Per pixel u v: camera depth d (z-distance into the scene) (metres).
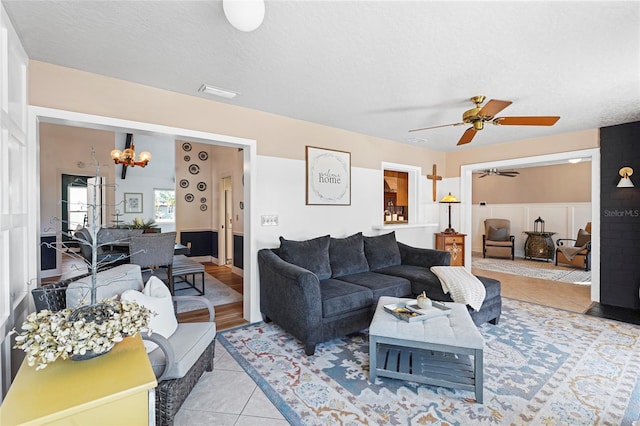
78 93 2.39
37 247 2.26
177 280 5.18
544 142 4.41
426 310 2.32
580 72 2.39
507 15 1.70
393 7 1.64
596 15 1.68
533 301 4.04
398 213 5.31
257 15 1.50
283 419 1.79
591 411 1.82
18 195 1.90
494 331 3.01
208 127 3.03
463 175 5.41
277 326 3.20
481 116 2.69
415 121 3.77
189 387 1.85
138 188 9.66
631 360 2.43
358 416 1.80
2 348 1.57
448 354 2.45
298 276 2.59
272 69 2.39
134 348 1.44
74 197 7.50
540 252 7.17
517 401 1.92
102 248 3.87
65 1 1.60
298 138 3.71
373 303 2.96
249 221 3.34
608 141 3.88
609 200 3.88
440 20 1.75
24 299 2.00
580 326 3.14
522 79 2.53
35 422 0.98
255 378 2.21
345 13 1.69
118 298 1.84
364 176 4.41
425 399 1.96
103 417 1.11
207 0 1.59
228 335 2.97
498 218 8.30
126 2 1.61
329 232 4.02
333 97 2.98
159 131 2.75
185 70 2.41
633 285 3.71
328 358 2.51
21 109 2.01
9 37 1.72
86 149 6.04
